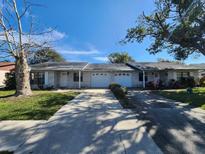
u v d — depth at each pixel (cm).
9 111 1035
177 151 560
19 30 1549
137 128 765
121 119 895
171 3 1883
